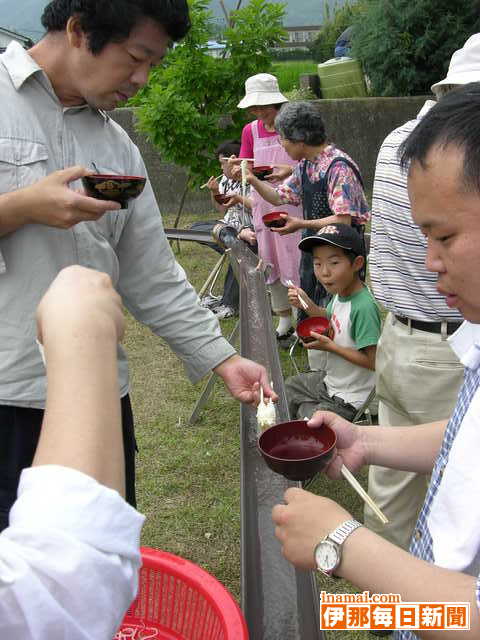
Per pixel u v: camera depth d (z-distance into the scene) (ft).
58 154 5.27
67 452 2.01
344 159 11.75
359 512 9.90
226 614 4.02
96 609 1.90
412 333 7.20
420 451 4.64
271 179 14.75
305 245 9.84
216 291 20.85
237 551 9.30
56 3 4.90
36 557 1.84
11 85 5.06
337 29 53.78
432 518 3.66
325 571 3.35
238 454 11.69
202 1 21.71
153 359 16.11
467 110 2.96
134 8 4.63
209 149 22.56
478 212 2.95
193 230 18.01
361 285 10.12
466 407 3.64
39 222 4.84
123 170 5.84
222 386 14.40
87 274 2.45
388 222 6.94
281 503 4.81
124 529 1.99
